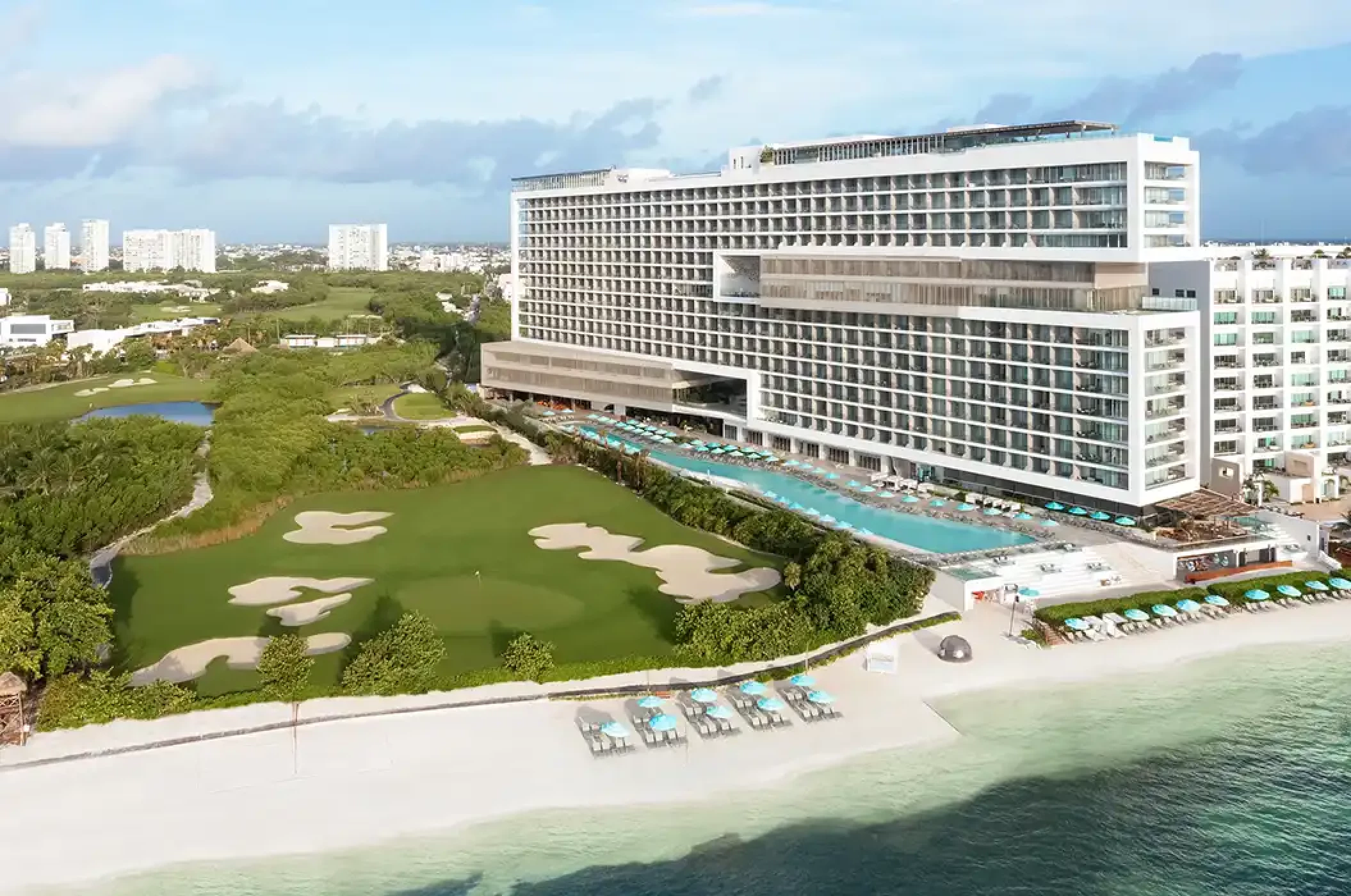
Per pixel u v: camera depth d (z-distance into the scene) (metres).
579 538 133.50
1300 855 68.06
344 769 75.88
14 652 82.31
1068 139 139.38
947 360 146.62
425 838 68.81
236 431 174.38
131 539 131.00
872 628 100.25
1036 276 134.62
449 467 167.00
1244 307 135.12
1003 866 66.81
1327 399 140.25
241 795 73.00
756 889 64.50
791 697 86.44
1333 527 125.31
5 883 64.25
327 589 113.19
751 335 184.50
